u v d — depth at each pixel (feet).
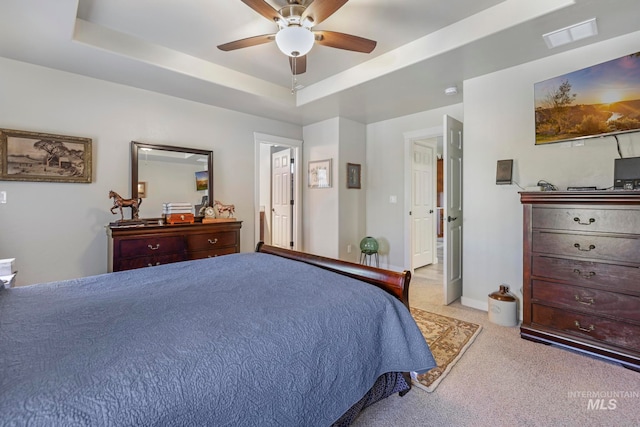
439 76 9.55
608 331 6.60
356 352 4.14
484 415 5.13
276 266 6.46
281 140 14.90
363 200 15.72
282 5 6.86
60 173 9.07
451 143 10.61
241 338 3.37
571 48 7.81
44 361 2.79
